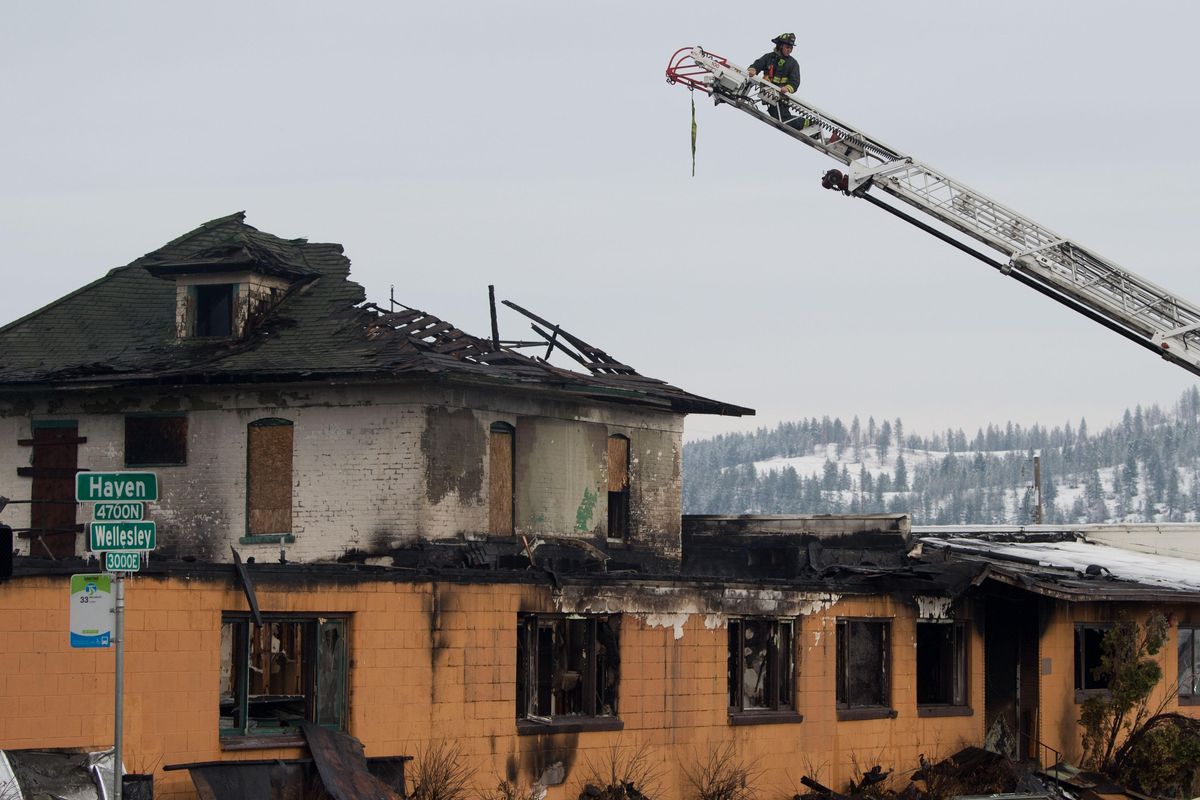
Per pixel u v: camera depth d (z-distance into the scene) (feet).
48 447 183.21
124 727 111.75
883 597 169.89
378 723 126.21
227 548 175.83
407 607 128.47
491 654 133.69
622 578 144.25
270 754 119.14
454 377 167.84
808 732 160.04
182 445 179.22
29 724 107.86
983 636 181.57
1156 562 224.74
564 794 138.41
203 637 116.37
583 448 193.16
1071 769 173.17
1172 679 191.62
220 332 186.19
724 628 152.66
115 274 200.54
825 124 193.36
